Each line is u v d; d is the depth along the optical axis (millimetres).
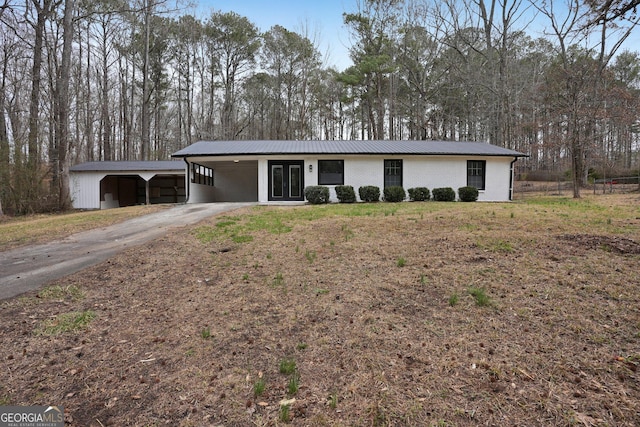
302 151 14102
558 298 3199
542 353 2367
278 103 29859
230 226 7797
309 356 2482
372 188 13773
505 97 22500
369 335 2727
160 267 4848
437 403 1929
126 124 28734
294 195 14500
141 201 21812
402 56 26328
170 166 17984
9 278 4465
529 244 4906
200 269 4695
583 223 6422
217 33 27297
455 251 4809
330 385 2145
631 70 23922
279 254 5234
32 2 16641
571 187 22328
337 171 14469
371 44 25688
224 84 28781
